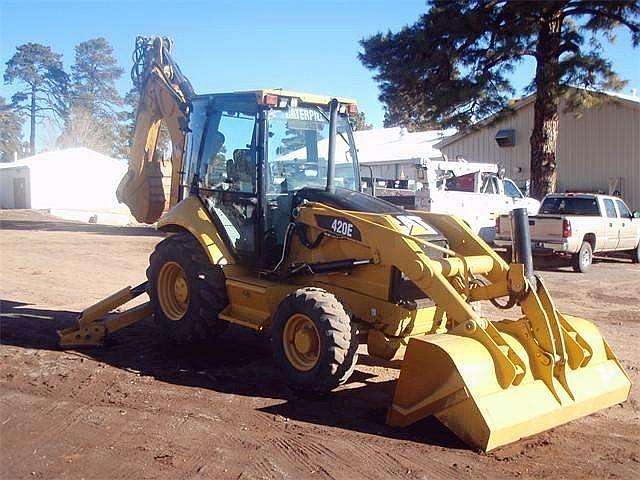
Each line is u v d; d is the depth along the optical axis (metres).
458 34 21.98
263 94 7.54
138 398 6.60
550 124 23.08
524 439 5.66
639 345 9.21
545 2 21.11
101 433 5.73
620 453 5.42
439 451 5.39
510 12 21.91
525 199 21.31
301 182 8.03
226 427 5.87
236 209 8.01
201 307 7.77
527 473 5.03
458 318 6.00
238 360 7.98
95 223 32.59
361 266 6.89
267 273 7.67
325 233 7.19
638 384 7.34
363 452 5.36
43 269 15.27
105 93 75.56
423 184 18.80
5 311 10.50
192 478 4.91
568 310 11.83
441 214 7.54
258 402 6.52
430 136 36.34
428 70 22.66
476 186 20.02
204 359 8.01
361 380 7.23
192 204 8.31
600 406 6.21
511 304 6.29
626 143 24.64
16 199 46.16
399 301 6.71
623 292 13.88
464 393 5.39
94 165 47.03
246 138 7.88
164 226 8.58
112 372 7.43
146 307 8.64
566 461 5.25
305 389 6.50
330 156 7.91
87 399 6.56
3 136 68.38
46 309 10.80
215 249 7.84
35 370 7.46
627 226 18.81
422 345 5.69
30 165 44.69
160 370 7.55
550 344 5.87
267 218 7.73
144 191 9.60
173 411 6.25
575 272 17.03
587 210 18.33
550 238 16.77
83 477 4.91
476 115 22.95
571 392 5.91
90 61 75.12
